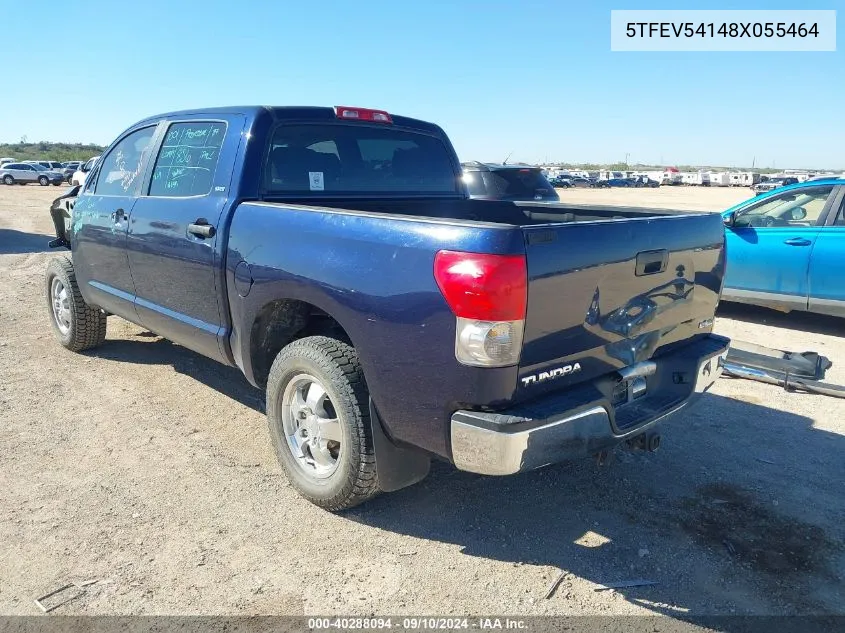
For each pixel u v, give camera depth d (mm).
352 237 3076
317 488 3469
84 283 5535
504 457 2666
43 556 3080
